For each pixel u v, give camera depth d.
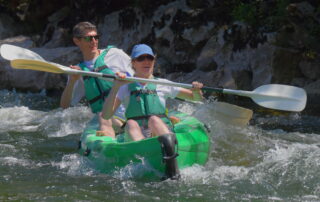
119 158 16.97
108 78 17.95
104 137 18.62
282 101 19.11
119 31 40.34
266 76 30.77
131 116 18.09
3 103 33.56
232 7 34.91
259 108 28.78
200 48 35.16
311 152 19.92
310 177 16.91
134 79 17.58
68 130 24.88
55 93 37.38
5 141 22.52
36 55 20.48
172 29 36.19
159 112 18.12
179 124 18.23
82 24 21.06
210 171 17.36
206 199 14.71
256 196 15.09
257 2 33.97
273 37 30.77
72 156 19.70
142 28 38.38
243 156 19.36
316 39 30.44
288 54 30.50
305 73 30.84
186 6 36.41
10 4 46.41
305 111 27.33
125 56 21.44
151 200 14.57
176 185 15.84
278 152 19.92
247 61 31.88
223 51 33.22
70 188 15.61
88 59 21.19
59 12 45.97
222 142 20.72
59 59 38.28
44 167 18.17
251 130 23.19
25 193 15.16
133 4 40.56
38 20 46.91
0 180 16.47
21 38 45.03
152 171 16.47
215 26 34.53
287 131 23.75
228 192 15.37
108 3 42.62
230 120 20.36
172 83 17.98
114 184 16.00
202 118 20.67
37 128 25.38
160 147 16.06
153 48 37.34
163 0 37.88
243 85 31.47
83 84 21.36
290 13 31.00
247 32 32.19
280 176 17.03
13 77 39.09
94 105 20.78
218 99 31.16
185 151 16.97
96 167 17.77
